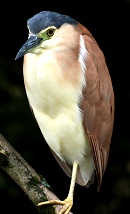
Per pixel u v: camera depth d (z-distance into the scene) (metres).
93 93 9.04
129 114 14.19
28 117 12.84
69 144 9.18
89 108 9.09
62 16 8.75
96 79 9.04
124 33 14.56
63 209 8.26
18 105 12.81
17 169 7.79
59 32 8.62
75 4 14.33
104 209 13.57
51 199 7.98
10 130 12.65
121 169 13.59
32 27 8.53
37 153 13.10
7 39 13.87
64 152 9.41
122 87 14.39
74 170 9.34
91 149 9.22
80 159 9.36
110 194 13.58
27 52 8.52
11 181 12.45
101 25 14.52
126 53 14.56
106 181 13.64
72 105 8.81
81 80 8.80
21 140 12.79
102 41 14.56
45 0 14.23
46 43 8.56
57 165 13.38
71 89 8.70
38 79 8.68
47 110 8.92
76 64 8.73
